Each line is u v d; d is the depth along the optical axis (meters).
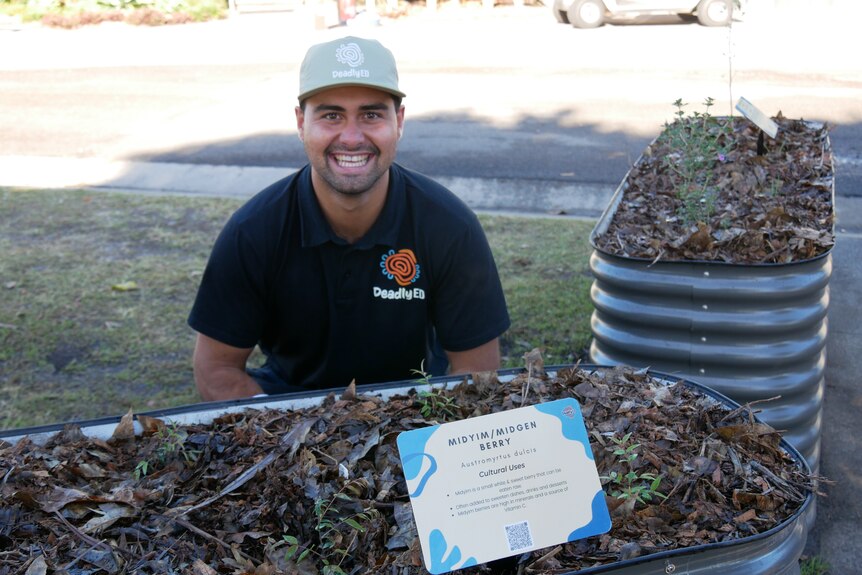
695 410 2.00
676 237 3.39
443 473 1.65
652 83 10.04
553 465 1.69
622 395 2.05
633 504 1.69
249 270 2.66
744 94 9.30
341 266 2.64
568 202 6.44
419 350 2.80
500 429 1.69
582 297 4.73
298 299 2.69
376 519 1.70
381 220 2.62
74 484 1.84
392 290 2.69
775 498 1.72
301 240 2.63
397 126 2.56
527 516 1.66
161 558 1.64
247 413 2.09
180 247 5.59
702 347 2.99
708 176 3.94
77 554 1.63
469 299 2.76
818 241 3.12
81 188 6.90
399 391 2.14
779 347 2.96
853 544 3.01
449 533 1.63
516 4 17.08
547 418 1.71
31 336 4.41
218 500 1.79
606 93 9.64
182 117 9.20
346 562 1.65
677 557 1.56
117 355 4.27
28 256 5.43
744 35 13.11
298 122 2.65
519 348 4.18
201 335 2.76
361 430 1.94
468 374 2.17
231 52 13.42
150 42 14.48
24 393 3.94
